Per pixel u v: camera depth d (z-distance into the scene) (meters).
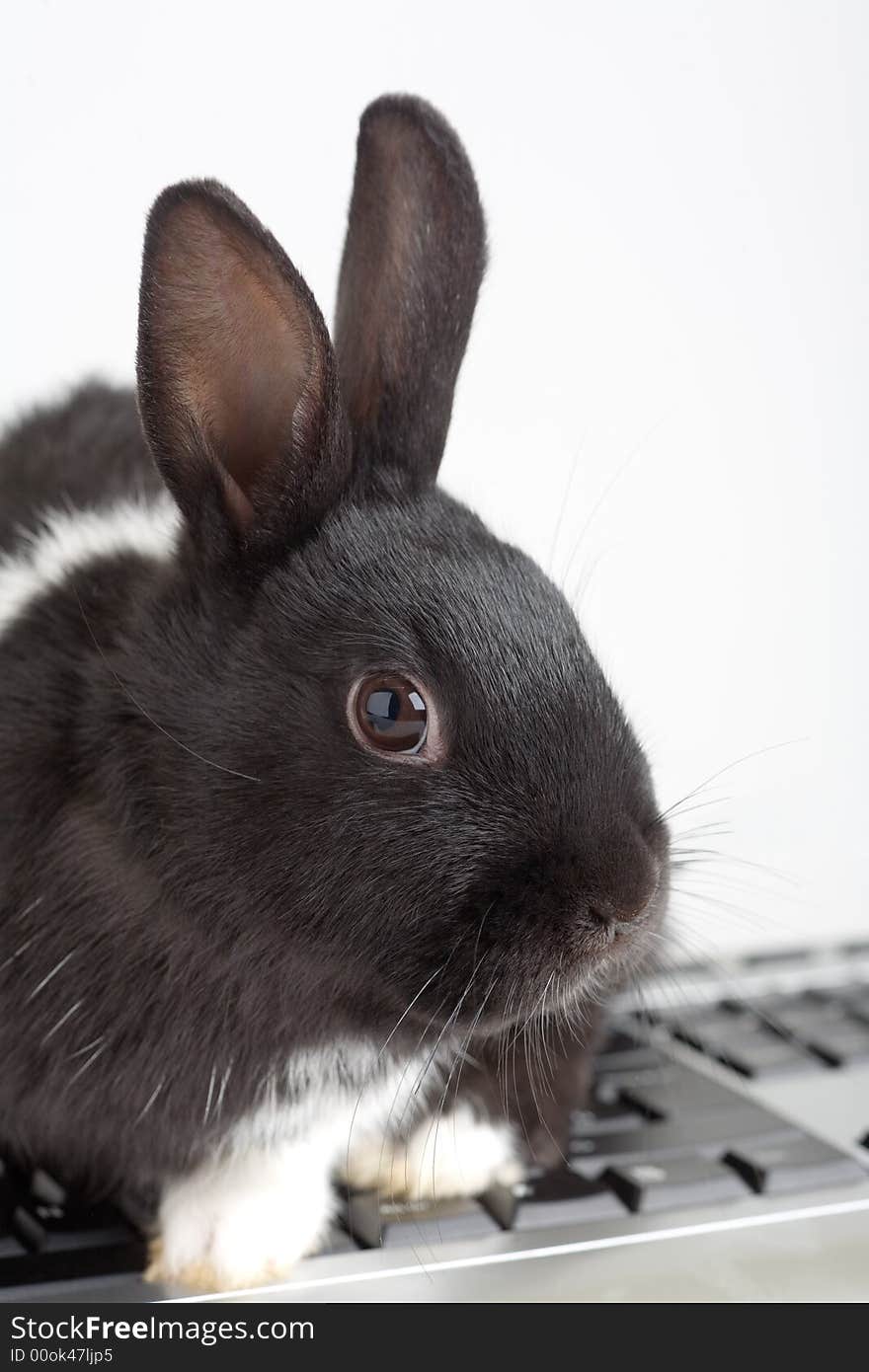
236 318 0.40
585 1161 0.42
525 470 0.61
